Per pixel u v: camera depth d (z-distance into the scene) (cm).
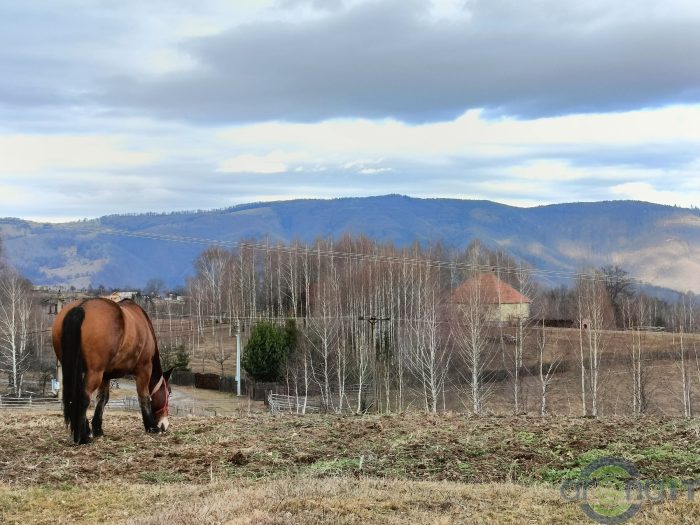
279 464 1424
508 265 8994
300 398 5703
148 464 1423
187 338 10044
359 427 1758
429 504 1074
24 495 1168
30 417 2086
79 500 1148
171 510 1040
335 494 1113
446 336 5912
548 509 1055
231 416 2102
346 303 7200
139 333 1628
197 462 1439
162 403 1739
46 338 8175
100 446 1568
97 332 1524
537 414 2034
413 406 5347
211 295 11594
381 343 6194
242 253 9894
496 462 1412
